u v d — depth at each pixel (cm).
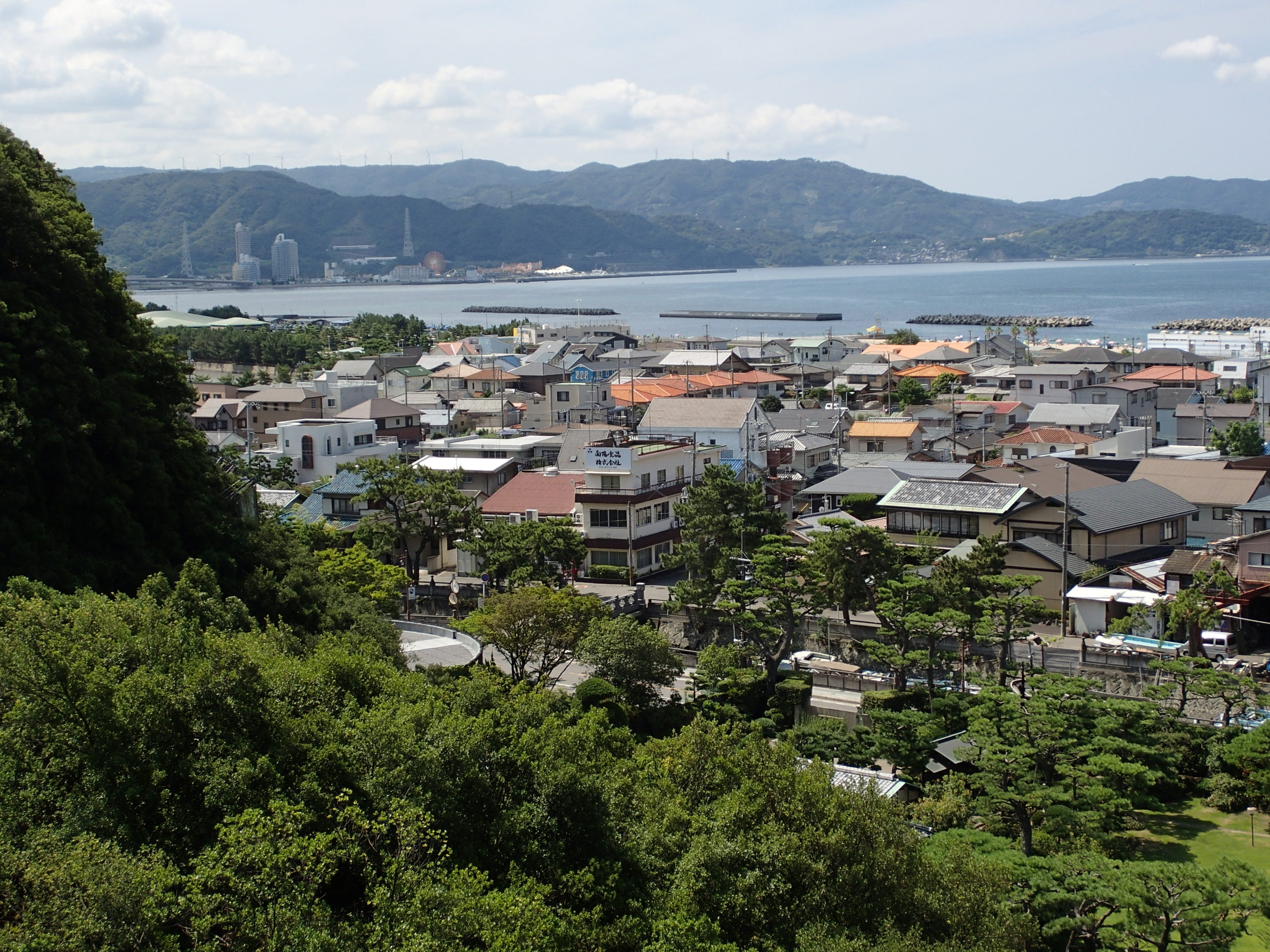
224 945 2022
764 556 5106
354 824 2297
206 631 3019
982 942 2569
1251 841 3534
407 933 2003
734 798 2845
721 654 4788
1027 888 2909
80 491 4034
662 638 4744
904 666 4641
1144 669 4553
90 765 2317
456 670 4200
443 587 6197
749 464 7731
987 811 3491
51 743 2364
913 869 2698
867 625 5166
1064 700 3828
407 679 3225
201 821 2331
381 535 6228
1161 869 2761
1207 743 4000
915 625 4516
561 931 2205
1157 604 5062
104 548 4100
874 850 2695
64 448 4012
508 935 2062
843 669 4994
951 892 2709
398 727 2627
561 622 4716
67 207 5128
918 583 4791
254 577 4366
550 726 2969
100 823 2241
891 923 2503
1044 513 6072
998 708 3834
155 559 4241
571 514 6862
